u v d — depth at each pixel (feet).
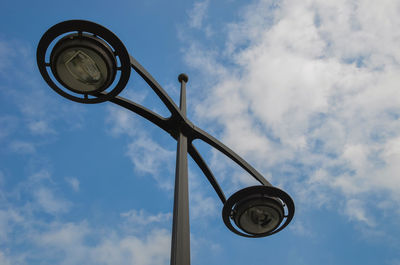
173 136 14.21
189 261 9.12
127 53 11.36
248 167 15.08
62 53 11.03
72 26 10.85
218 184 15.67
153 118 14.05
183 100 15.94
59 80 11.73
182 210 10.16
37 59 11.35
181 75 17.66
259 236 15.72
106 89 12.23
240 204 14.38
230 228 15.55
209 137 14.53
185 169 11.97
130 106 13.65
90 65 11.34
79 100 12.39
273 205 14.26
